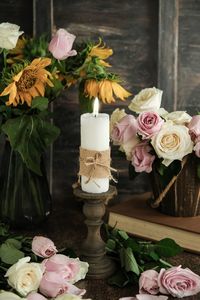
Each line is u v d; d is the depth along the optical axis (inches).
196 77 73.0
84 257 57.6
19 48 65.9
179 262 60.5
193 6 71.7
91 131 54.8
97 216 56.4
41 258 57.9
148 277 54.7
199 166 62.2
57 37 62.3
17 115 64.2
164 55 71.9
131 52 72.8
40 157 64.9
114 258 59.1
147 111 61.7
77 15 72.3
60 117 73.9
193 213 64.7
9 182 65.4
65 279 53.9
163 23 71.4
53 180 75.0
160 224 63.4
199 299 54.3
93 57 64.7
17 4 72.3
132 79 73.3
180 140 60.7
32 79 61.6
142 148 62.5
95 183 55.2
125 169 74.6
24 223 66.2
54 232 67.0
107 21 72.4
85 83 64.9
